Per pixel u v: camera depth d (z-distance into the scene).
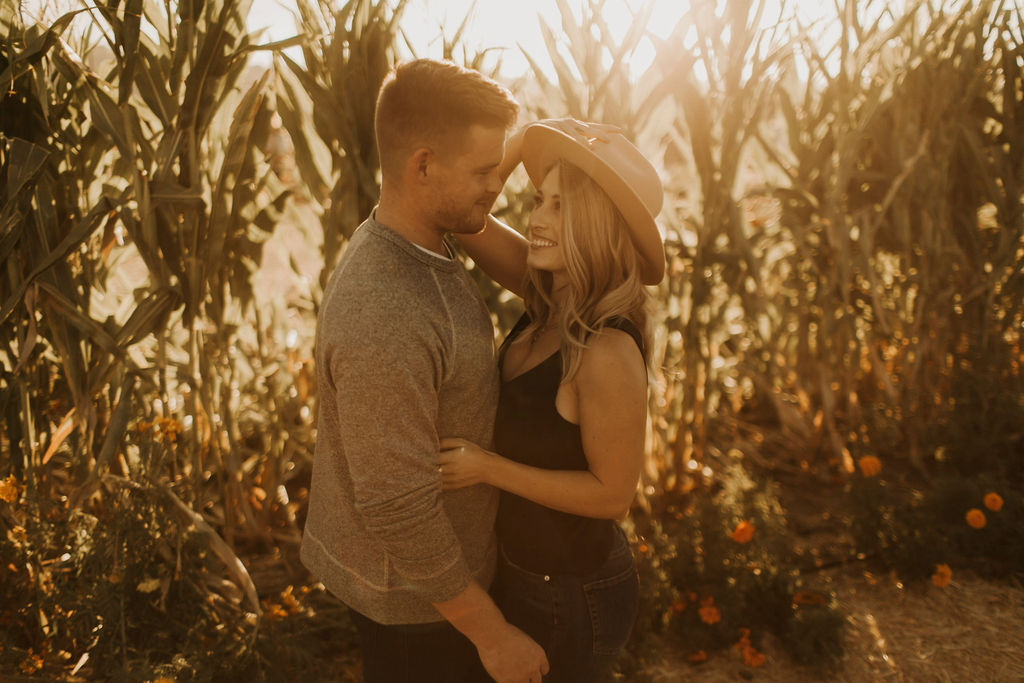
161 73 2.00
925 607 2.37
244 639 1.96
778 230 3.01
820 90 2.90
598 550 1.38
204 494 2.43
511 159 1.50
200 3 1.98
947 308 3.01
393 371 1.11
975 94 2.82
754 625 2.24
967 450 2.83
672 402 2.87
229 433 2.43
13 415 2.04
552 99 2.59
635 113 2.63
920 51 2.74
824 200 2.94
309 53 2.26
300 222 2.59
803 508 2.92
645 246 1.32
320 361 1.20
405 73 1.17
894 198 2.93
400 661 1.37
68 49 1.93
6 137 1.90
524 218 2.55
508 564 1.40
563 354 1.28
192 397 2.18
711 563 2.29
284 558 2.52
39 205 1.88
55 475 2.36
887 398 3.18
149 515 1.97
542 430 1.30
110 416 2.21
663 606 2.22
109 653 1.88
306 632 2.08
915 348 3.04
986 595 2.41
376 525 1.13
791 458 3.28
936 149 2.91
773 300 3.23
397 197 1.22
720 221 2.76
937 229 2.92
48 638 1.94
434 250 1.26
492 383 1.32
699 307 2.80
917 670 2.12
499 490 1.42
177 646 1.93
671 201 2.83
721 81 2.64
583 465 1.31
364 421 1.11
